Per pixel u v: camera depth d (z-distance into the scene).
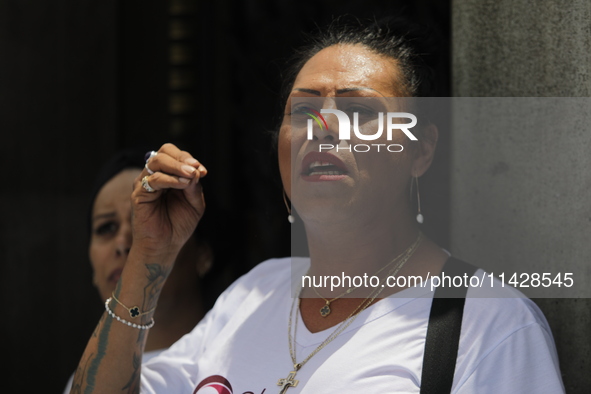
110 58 14.07
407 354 5.05
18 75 14.20
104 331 5.85
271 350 5.59
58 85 14.15
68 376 14.18
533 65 6.55
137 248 5.83
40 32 14.15
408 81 5.62
